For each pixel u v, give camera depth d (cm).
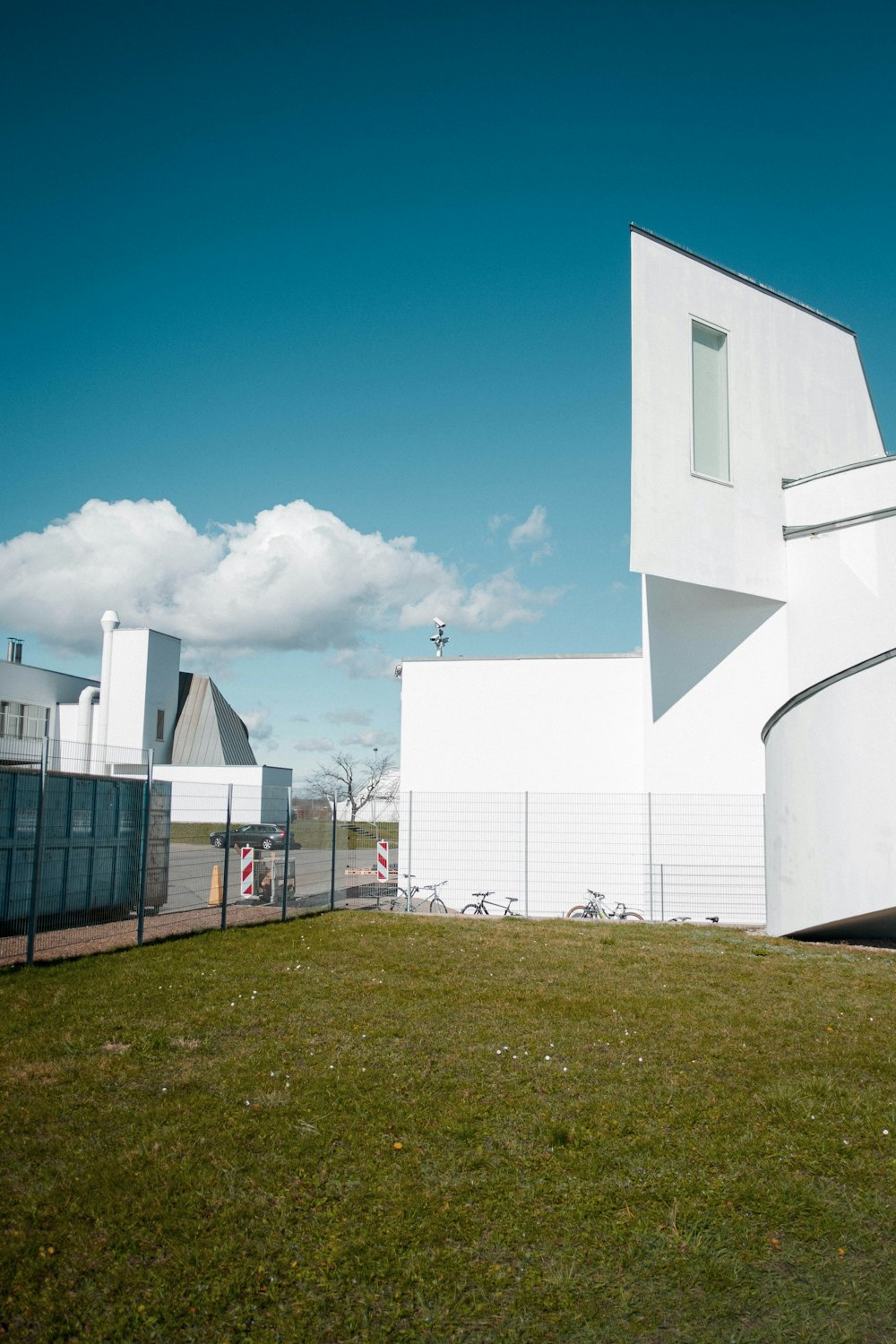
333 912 1664
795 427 1884
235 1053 675
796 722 1334
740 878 1761
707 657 1816
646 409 1706
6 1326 344
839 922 1259
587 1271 393
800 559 1775
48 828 1311
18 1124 525
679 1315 365
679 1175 482
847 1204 456
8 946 1073
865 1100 592
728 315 1838
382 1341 343
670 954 1186
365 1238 411
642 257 1742
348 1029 750
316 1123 538
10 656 4700
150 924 1391
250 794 4497
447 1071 642
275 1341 341
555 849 1944
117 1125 529
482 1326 355
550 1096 596
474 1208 443
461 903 1956
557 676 1984
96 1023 752
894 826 1201
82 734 4594
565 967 1072
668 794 1809
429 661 2031
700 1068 661
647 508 1683
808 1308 370
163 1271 381
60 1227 412
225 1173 470
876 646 1653
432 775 2000
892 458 1727
